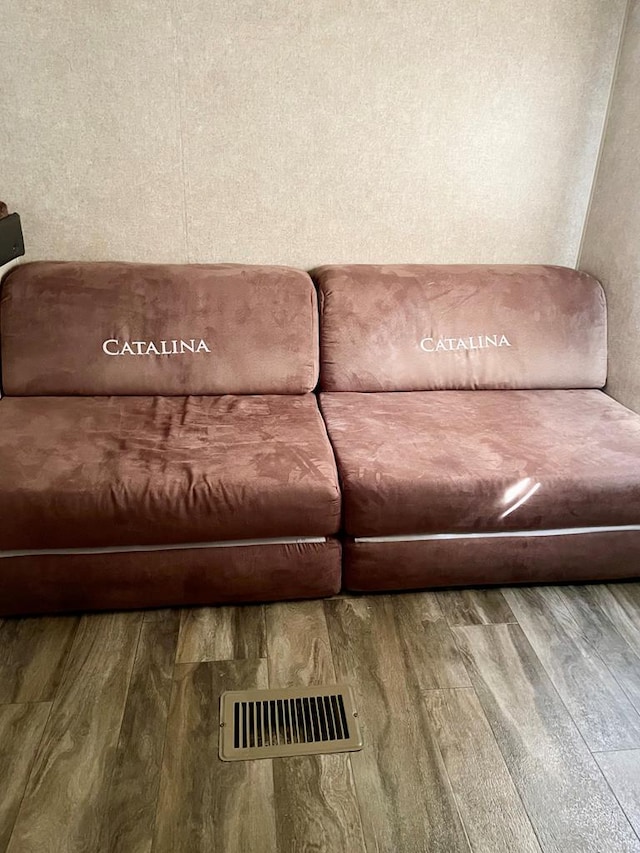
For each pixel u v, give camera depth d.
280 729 1.39
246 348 2.07
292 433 1.83
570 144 2.28
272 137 2.15
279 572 1.68
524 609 1.77
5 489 1.50
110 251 2.25
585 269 2.43
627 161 2.15
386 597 1.80
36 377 1.99
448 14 2.05
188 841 1.16
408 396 2.14
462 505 1.65
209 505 1.55
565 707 1.47
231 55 2.02
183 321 2.05
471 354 2.18
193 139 2.12
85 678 1.49
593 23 2.11
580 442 1.85
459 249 2.41
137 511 1.53
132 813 1.21
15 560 1.57
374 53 2.07
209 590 1.68
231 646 1.60
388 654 1.60
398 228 2.34
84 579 1.61
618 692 1.51
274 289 2.10
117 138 2.09
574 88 2.20
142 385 2.04
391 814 1.22
